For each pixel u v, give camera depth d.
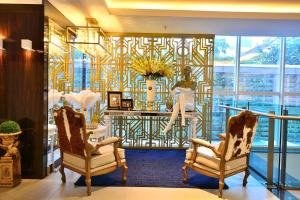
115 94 5.07
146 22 4.61
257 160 3.99
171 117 4.67
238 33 5.37
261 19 4.30
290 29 5.00
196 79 5.39
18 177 3.40
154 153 5.09
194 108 5.18
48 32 3.64
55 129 3.91
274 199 3.12
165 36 5.34
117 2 4.27
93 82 5.35
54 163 3.98
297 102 6.31
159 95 5.37
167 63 5.35
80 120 2.99
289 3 4.22
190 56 5.37
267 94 6.29
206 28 4.94
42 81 3.56
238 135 3.06
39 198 2.99
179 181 3.61
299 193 3.38
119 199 3.00
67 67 4.56
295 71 6.30
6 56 3.54
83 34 4.19
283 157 3.59
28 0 3.48
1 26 3.51
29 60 3.54
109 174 3.83
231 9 4.49
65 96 4.09
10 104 3.58
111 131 5.09
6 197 3.00
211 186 3.45
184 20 4.42
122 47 5.36
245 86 6.29
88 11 4.05
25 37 3.52
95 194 3.13
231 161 3.21
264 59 6.28
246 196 3.18
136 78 5.38
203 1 4.16
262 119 3.89
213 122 6.03
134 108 5.29
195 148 3.42
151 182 3.55
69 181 3.53
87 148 3.05
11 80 3.56
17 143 3.36
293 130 3.71
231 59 6.29
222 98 6.32
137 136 5.47
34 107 3.58
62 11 4.05
